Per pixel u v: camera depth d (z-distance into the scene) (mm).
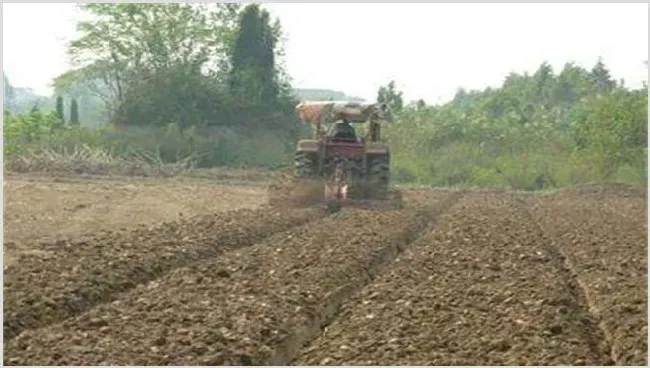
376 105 40219
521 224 33594
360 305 17797
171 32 84938
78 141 73125
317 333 16766
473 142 78750
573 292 20609
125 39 86125
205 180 61906
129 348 14219
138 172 65375
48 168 64000
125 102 79562
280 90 81750
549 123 84000
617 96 69188
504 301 17828
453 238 28203
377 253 24484
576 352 14359
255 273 20859
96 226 31281
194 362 13586
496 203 47062
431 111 85188
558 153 76312
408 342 14805
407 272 21578
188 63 82938
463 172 71438
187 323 15883
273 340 15141
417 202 45031
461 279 20562
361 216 34594
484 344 14625
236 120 79875
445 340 14922
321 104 40344
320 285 19500
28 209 35594
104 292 18734
